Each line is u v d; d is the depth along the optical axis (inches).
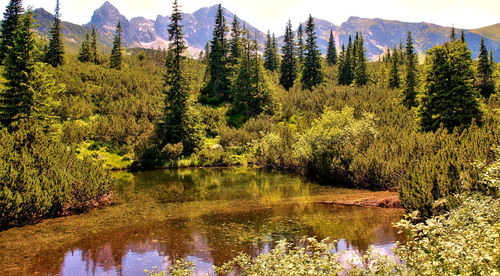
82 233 466.9
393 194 682.2
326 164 943.7
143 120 1492.4
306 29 2746.1
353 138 1016.9
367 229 444.8
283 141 1321.4
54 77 1652.3
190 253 377.1
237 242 413.1
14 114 973.2
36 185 527.5
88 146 1272.1
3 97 970.1
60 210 573.9
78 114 1424.7
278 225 490.0
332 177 927.0
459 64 1120.2
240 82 2081.7
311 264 193.5
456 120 1115.3
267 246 393.1
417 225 201.2
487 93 2320.4
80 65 2285.9
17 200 490.0
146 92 1919.3
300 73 2834.6
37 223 522.3
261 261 222.4
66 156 674.8
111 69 2351.1
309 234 434.0
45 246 411.2
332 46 4192.9
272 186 884.6
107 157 1249.4
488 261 151.7
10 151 573.3
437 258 179.6
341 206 617.0
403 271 185.8
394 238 396.2
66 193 571.2
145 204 666.2
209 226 495.2
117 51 2637.8
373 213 548.4
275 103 2126.0
